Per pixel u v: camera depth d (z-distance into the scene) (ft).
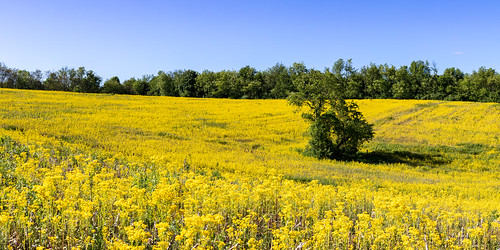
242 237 25.88
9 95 176.65
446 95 346.13
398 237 28.32
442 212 34.04
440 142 137.59
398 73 356.79
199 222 20.07
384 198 33.83
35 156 46.75
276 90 354.95
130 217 25.75
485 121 162.61
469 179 91.71
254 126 152.76
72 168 43.83
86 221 22.21
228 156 88.22
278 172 73.31
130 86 396.16
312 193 40.24
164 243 19.17
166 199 25.03
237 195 30.86
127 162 55.21
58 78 365.61
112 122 125.90
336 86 120.26
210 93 362.33
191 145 98.68
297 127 156.97
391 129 158.10
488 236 33.06
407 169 104.12
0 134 66.90
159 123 136.67
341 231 24.89
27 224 22.06
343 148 120.06
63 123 109.50
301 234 26.66
